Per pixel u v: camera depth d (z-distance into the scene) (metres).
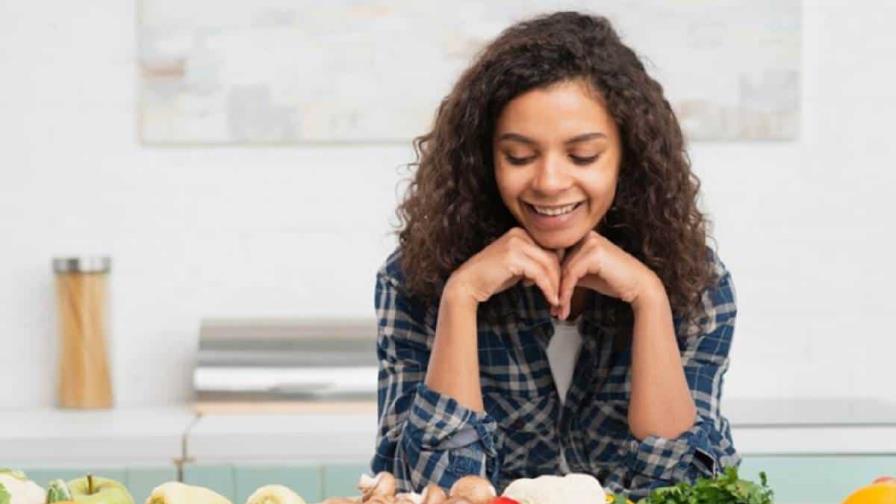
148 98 3.80
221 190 3.82
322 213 3.82
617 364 2.06
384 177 3.83
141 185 3.81
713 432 1.99
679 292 2.04
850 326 3.84
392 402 2.06
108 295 3.71
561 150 1.83
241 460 3.31
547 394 2.08
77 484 1.66
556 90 1.82
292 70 3.81
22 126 3.80
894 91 3.83
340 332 3.55
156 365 3.82
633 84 1.89
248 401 3.51
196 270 3.82
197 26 3.80
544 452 2.11
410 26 3.80
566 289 1.96
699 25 3.79
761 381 3.83
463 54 3.80
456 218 2.02
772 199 3.83
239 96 3.81
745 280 3.83
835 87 3.82
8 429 3.38
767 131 3.81
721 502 1.54
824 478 3.29
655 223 2.01
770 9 3.79
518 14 3.79
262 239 3.83
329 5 3.80
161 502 1.61
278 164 3.82
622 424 2.08
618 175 2.00
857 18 3.82
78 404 3.69
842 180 3.84
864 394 3.84
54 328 3.81
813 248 3.84
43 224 3.81
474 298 1.96
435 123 2.08
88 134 3.81
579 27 1.91
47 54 3.80
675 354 1.97
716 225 3.83
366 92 3.80
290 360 3.52
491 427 1.95
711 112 3.80
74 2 3.79
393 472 2.02
